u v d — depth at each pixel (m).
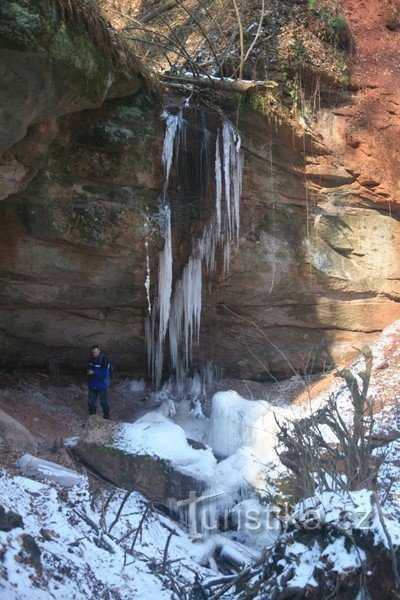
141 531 10.34
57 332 15.25
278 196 15.99
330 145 16.39
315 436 9.37
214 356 16.67
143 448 11.87
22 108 11.02
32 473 10.72
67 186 13.61
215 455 14.14
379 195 16.80
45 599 7.71
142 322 15.83
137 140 14.18
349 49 17.59
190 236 15.10
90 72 11.89
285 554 7.97
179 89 15.27
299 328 16.88
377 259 16.94
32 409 14.35
